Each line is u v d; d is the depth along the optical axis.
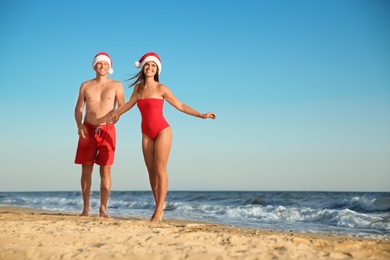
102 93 6.72
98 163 6.69
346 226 7.66
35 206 15.30
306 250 3.11
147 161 6.16
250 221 8.67
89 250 3.19
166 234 4.05
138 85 6.25
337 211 9.44
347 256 2.96
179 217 9.75
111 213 11.16
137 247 3.30
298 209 10.70
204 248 3.21
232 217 9.80
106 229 4.47
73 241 3.67
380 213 11.14
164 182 6.02
